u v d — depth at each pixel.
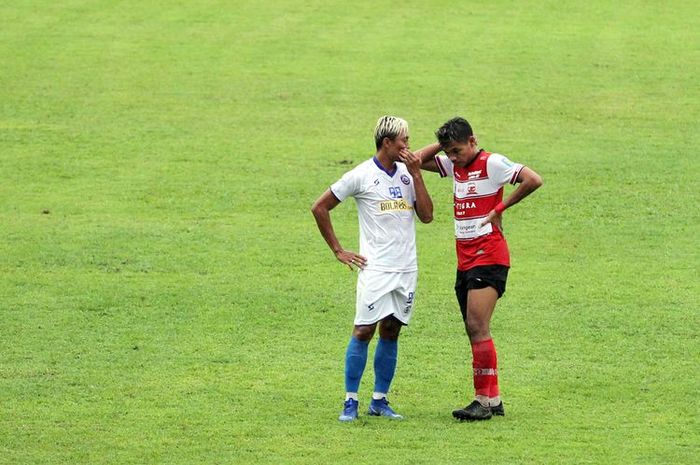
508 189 75.88
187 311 53.44
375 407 39.62
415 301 55.25
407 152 38.03
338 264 61.66
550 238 66.50
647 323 51.72
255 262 61.75
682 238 66.25
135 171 79.44
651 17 122.31
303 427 38.12
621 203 72.88
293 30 117.19
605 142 86.12
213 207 72.38
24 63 105.38
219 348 48.03
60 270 59.84
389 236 38.19
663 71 104.50
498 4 127.44
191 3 127.56
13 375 44.16
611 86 100.38
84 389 42.53
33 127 88.88
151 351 47.53
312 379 44.03
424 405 41.09
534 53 109.69
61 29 116.50
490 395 39.47
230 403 40.91
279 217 70.56
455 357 47.09
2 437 37.16
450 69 104.81
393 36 115.12
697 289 56.91
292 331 50.62
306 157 82.75
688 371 45.09
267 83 101.00
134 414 39.56
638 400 41.56
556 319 52.38
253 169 80.00
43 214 70.31
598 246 64.88
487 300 38.50
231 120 91.44
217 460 35.00
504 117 92.12
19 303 54.31
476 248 38.66
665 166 80.31
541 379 44.12
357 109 94.19
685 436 37.44
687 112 93.69
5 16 120.62
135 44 112.06
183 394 41.97
